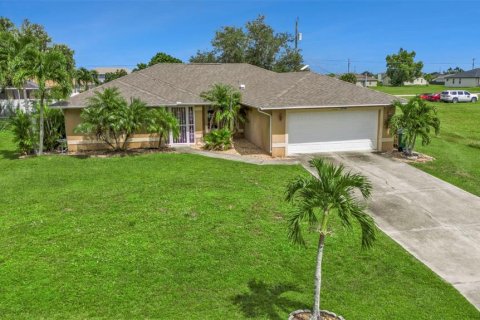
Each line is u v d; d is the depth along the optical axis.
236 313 7.49
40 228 11.20
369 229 7.08
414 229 11.53
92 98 20.05
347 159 19.20
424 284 8.66
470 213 12.68
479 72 84.69
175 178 16.19
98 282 8.45
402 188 15.05
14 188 15.04
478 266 9.48
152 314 7.41
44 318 7.26
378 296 8.17
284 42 50.78
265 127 21.14
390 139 20.94
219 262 9.34
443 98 52.03
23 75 18.92
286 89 21.00
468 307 7.87
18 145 21.00
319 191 6.85
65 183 15.66
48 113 21.72
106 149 22.06
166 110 22.84
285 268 9.18
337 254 9.88
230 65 29.98
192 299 7.91
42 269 8.95
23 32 49.88
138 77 26.98
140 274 8.78
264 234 10.85
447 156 20.36
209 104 22.59
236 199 13.55
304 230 11.11
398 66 106.94
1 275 8.68
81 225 11.40
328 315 7.38
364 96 20.55
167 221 11.65
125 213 12.29
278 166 18.12
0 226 11.38
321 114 20.22
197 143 23.45
